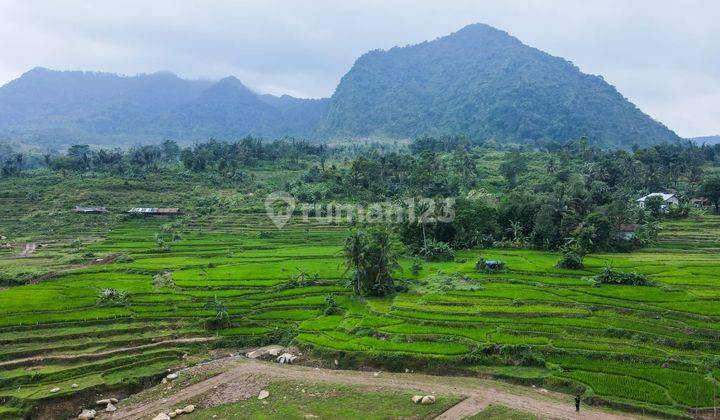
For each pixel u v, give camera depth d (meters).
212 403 55.56
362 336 70.25
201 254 126.75
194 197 189.00
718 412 47.94
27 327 73.62
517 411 50.50
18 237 146.38
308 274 101.75
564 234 123.31
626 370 56.53
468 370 60.34
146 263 114.88
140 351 68.88
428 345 65.44
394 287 89.75
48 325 74.44
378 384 58.19
